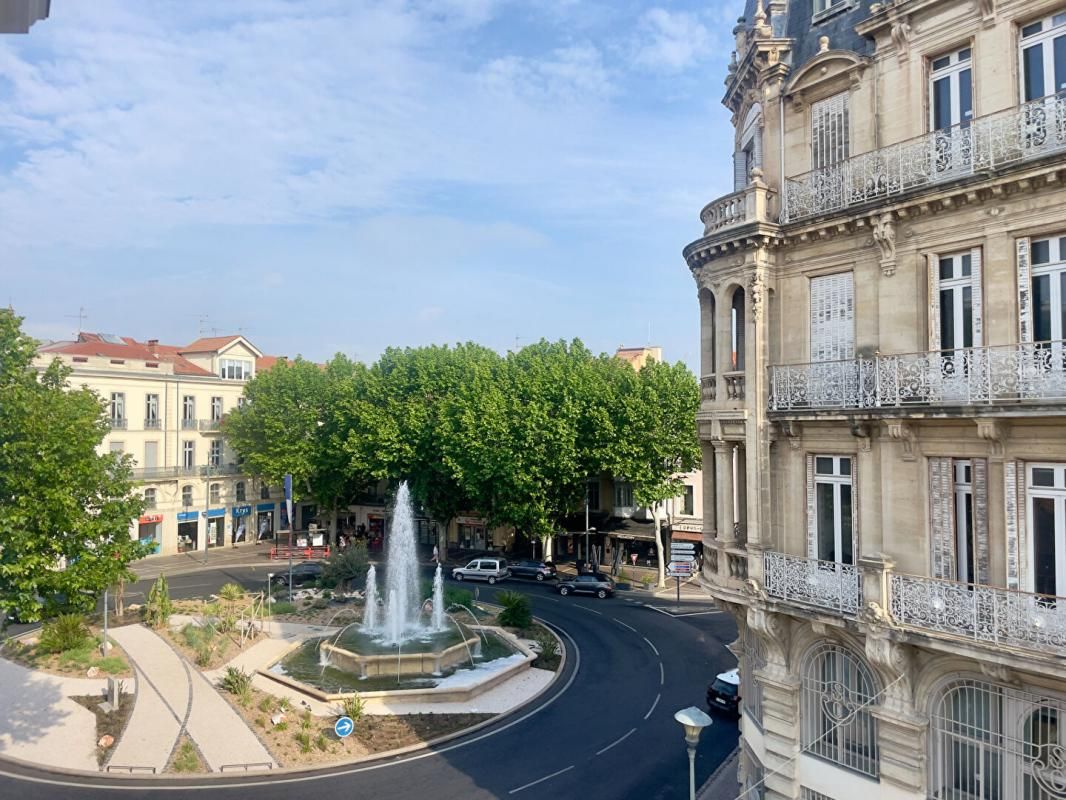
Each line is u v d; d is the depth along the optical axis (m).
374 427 56.50
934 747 14.09
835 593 15.02
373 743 24.44
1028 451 12.55
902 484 14.40
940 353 13.65
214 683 29.75
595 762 23.20
